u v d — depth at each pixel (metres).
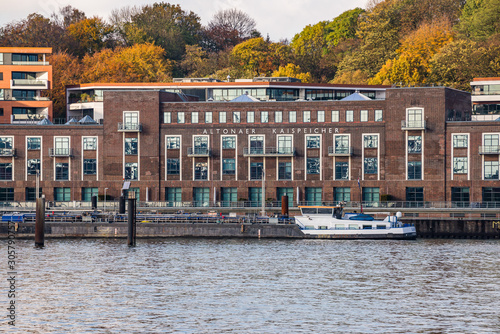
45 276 119.88
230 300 103.69
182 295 106.56
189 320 93.31
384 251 147.88
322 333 88.19
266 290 110.12
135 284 113.88
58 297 104.94
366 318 94.62
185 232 167.75
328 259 137.50
